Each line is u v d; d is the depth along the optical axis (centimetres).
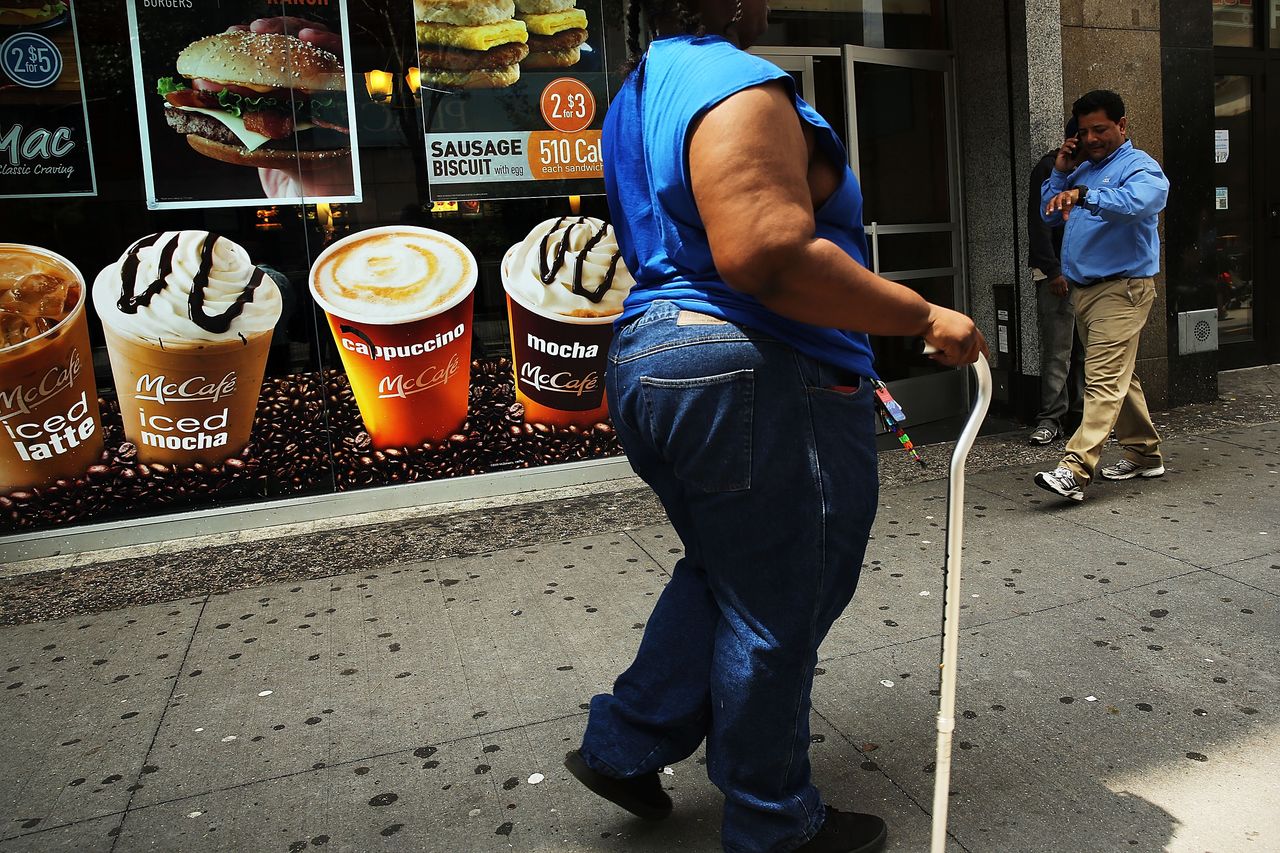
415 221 481
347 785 245
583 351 512
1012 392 612
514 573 393
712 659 194
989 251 618
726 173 153
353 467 489
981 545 396
